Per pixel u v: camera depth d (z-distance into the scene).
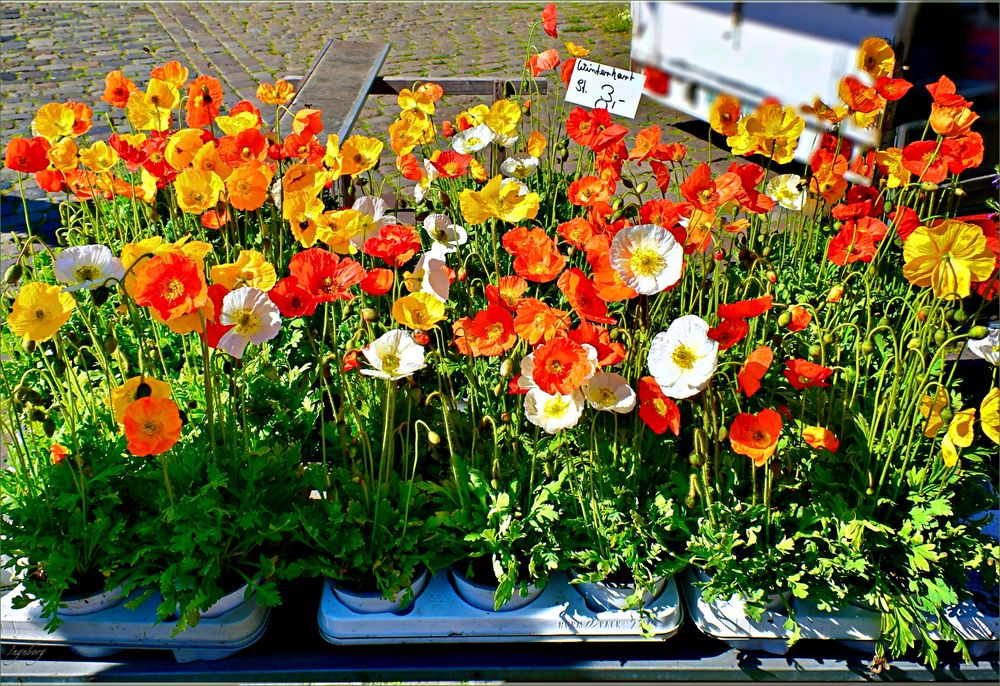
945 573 2.05
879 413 2.07
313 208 2.18
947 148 2.39
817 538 2.05
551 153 3.46
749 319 2.38
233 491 1.99
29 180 4.88
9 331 2.58
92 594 1.96
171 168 2.61
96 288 2.00
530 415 1.90
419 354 1.91
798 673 2.03
